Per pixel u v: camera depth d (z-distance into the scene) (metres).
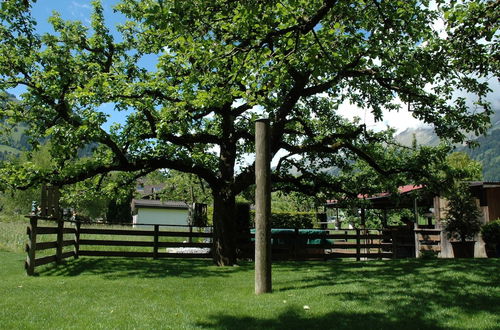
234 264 12.14
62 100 10.73
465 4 7.01
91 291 7.12
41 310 5.53
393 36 8.90
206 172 12.61
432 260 11.50
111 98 10.73
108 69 12.75
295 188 15.07
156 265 11.73
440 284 7.13
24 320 4.96
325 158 15.50
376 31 9.51
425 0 9.18
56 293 6.91
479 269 8.76
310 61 8.70
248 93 8.38
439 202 17.03
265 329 4.62
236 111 13.11
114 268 10.84
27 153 11.97
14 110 11.11
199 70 9.83
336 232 28.27
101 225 26.88
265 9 7.77
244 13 7.22
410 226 19.91
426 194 14.18
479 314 5.21
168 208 45.12
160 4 6.21
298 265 11.89
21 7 10.27
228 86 8.88
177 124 10.98
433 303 5.77
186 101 10.46
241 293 6.90
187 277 9.12
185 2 6.47
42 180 10.77
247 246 14.54
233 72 7.99
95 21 12.71
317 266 11.42
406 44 9.63
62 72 10.67
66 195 14.12
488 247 15.43
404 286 7.07
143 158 12.26
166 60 11.28
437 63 9.21
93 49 12.72
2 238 18.00
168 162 12.28
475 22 7.00
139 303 6.06
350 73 11.10
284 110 11.50
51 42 11.60
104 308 5.68
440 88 11.36
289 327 4.70
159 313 5.37
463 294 6.29
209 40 7.77
